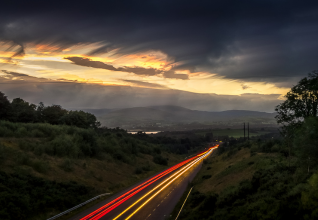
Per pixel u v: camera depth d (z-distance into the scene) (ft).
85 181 104.37
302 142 55.62
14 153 93.09
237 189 71.77
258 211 44.52
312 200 36.88
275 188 56.59
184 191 106.22
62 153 118.73
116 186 116.37
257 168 94.94
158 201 86.58
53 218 61.87
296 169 66.54
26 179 76.64
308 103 81.66
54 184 84.79
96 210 73.82
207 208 69.15
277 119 83.35
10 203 57.41
